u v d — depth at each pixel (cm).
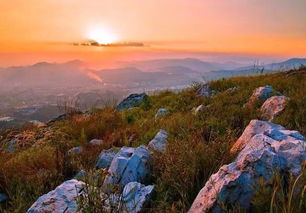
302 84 1034
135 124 994
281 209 277
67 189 421
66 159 607
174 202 387
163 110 1162
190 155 461
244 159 346
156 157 516
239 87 1252
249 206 315
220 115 812
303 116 643
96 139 877
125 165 501
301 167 316
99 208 316
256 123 528
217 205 321
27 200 479
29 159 655
